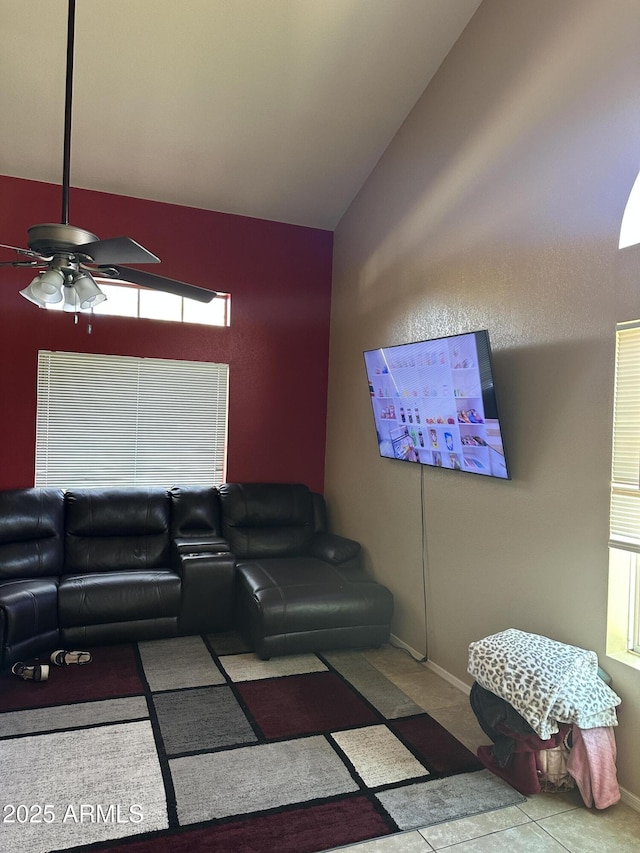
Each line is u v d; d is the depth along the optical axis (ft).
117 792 7.62
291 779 8.00
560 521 8.91
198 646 12.55
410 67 12.15
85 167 13.92
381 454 13.58
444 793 7.82
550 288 9.15
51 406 14.48
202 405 15.97
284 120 13.26
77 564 13.51
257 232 16.29
